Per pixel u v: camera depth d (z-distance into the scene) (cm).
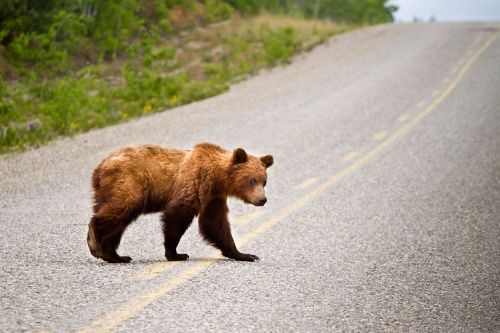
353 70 6278
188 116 4297
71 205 2334
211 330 1180
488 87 5391
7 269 1480
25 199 2377
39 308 1217
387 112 4591
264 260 1772
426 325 1329
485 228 2294
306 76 6025
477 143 3741
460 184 2945
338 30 9025
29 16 5681
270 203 2536
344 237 2088
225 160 1772
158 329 1159
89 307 1245
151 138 3597
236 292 1425
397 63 6612
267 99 4991
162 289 1396
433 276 1706
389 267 1766
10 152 3225
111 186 1641
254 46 7594
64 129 3856
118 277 1473
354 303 1428
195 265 1642
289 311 1331
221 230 1766
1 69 5188
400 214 2452
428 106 4772
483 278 1717
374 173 3122
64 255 1692
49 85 4838
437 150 3600
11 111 3978
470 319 1391
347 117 4422
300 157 3378
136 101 4866
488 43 7738
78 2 6069
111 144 3431
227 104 4784
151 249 1855
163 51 6650
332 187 2834
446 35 8475
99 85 5147
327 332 1230
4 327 1105
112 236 1633
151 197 1705
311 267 1712
